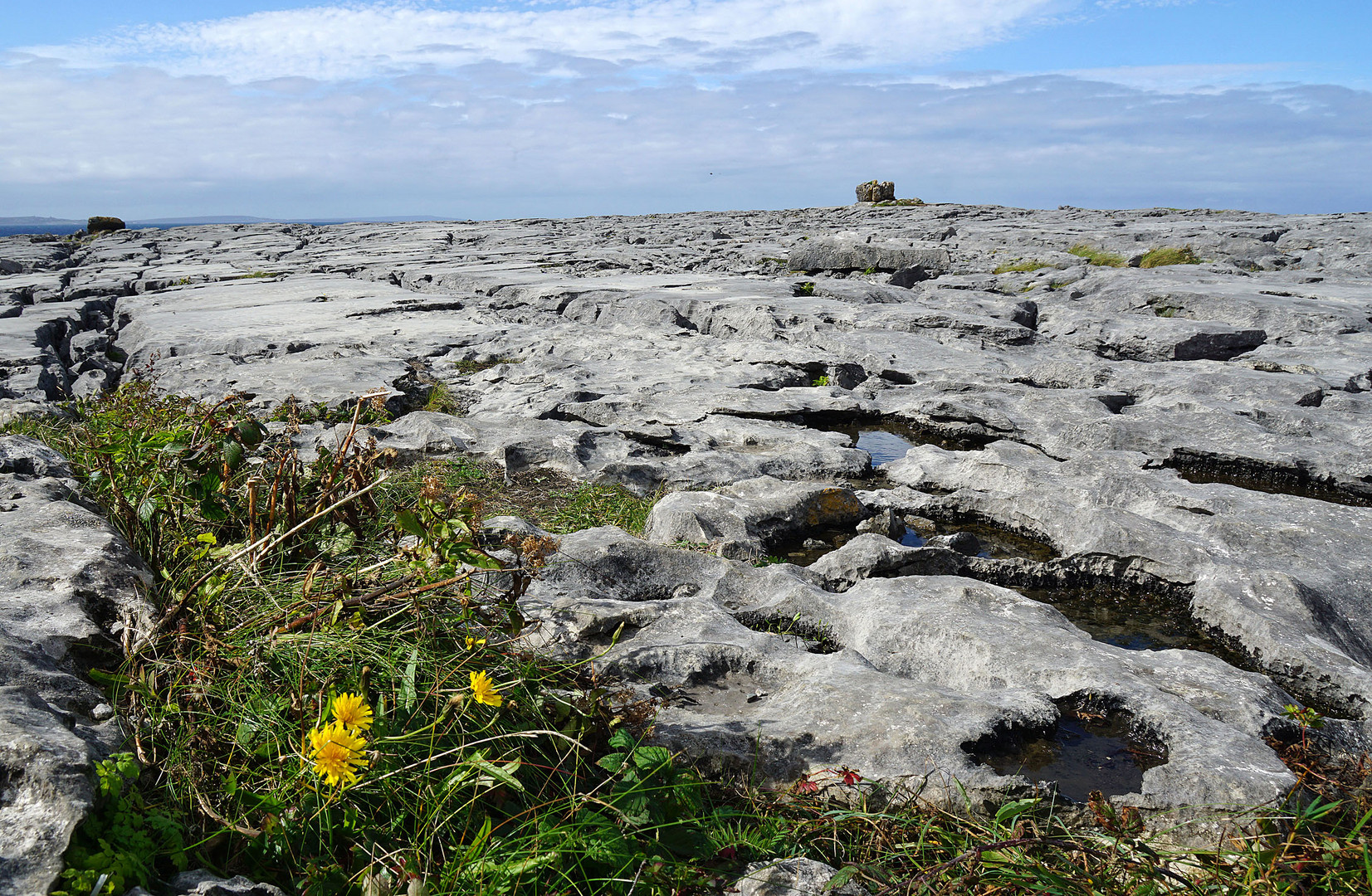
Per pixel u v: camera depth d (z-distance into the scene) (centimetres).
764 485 577
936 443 745
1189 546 470
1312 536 477
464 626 303
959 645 369
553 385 863
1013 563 486
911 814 267
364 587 301
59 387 930
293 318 1251
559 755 264
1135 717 322
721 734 299
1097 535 490
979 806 270
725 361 961
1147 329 1005
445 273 1664
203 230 3550
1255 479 632
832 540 543
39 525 356
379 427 706
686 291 1317
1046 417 725
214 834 210
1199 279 1325
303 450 651
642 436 698
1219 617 421
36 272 2111
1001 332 1021
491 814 241
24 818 188
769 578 438
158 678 262
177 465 338
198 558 323
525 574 316
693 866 239
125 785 209
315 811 221
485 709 262
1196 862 246
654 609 379
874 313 1087
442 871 213
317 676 259
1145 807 275
